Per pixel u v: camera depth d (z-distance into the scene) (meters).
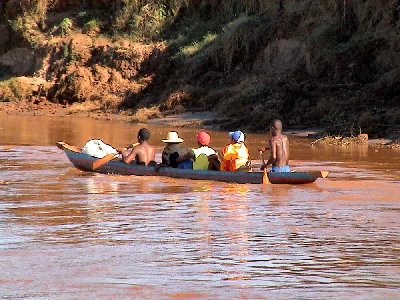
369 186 35.50
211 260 22.33
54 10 105.12
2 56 105.12
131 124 73.19
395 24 69.94
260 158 47.09
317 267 21.67
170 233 25.62
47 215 28.61
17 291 19.53
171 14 95.19
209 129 67.56
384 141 55.41
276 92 70.31
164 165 38.53
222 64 82.56
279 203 31.12
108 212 29.22
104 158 39.66
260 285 20.09
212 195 33.12
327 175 38.50
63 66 95.00
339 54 70.94
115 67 90.88
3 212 29.20
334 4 74.88
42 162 44.56
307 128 62.84
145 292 19.52
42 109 88.12
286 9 80.00
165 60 88.69
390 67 68.00
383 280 20.48
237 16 89.50
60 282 20.28
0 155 48.09
